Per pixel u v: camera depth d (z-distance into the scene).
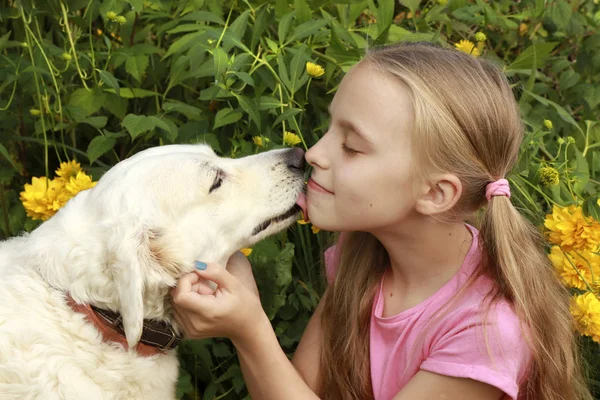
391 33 1.52
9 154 1.57
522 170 1.45
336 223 1.17
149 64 1.60
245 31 1.51
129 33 1.57
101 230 1.13
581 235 1.30
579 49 1.77
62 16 1.55
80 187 1.37
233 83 1.48
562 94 1.72
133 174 1.17
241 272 1.26
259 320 1.15
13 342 1.10
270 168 1.26
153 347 1.17
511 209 1.16
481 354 1.11
